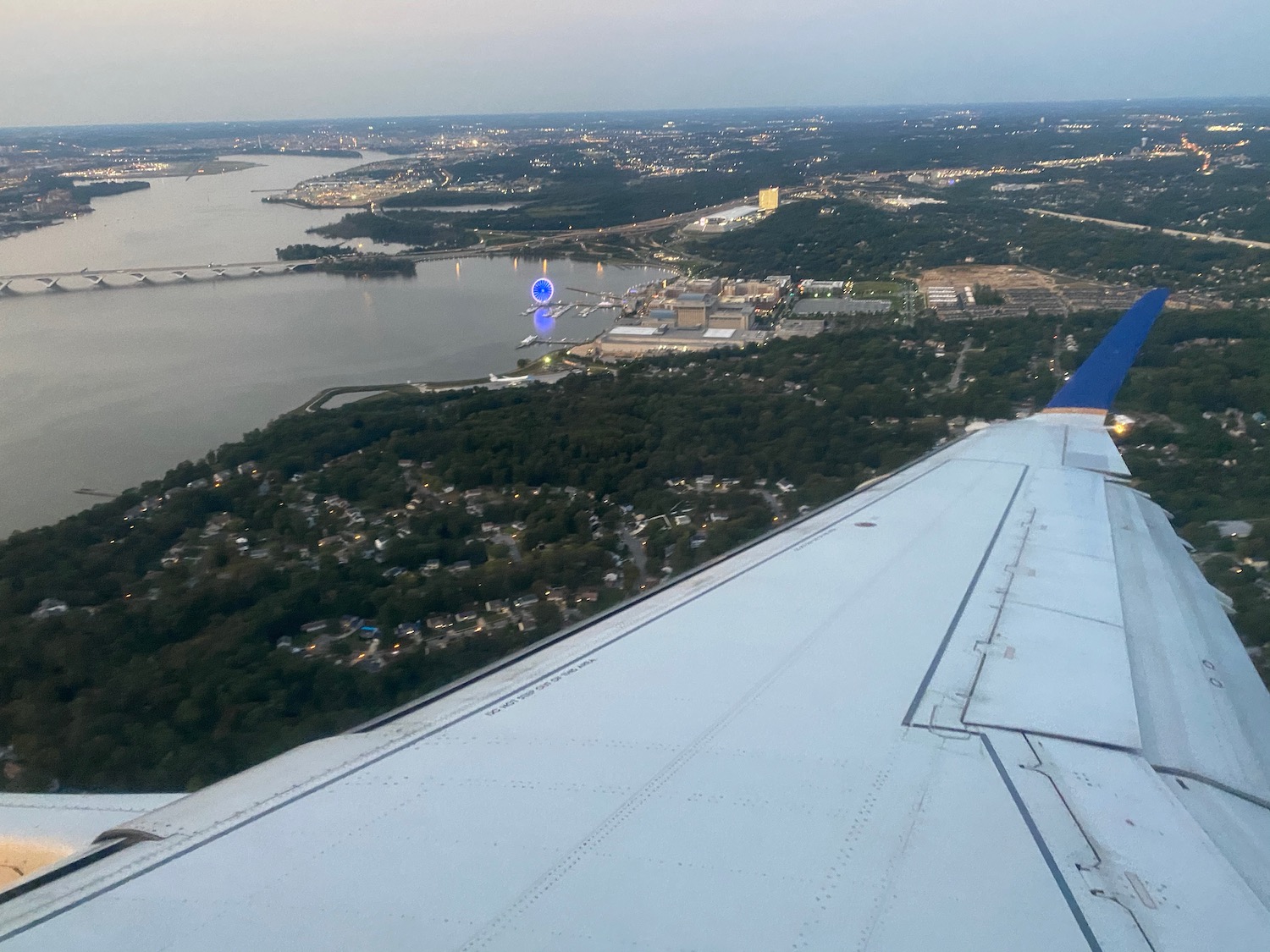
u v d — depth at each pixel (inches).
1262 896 237.5
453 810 260.2
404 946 202.8
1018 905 223.3
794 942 205.9
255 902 219.0
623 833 248.5
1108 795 278.4
